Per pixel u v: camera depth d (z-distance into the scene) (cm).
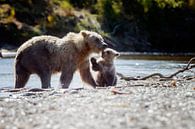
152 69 3011
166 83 1850
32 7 6284
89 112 1102
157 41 7525
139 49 7025
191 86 1717
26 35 5741
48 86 1828
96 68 1956
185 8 7850
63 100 1318
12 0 6122
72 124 973
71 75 1820
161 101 1257
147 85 1762
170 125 942
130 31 7181
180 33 7688
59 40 1848
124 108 1147
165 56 5275
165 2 7781
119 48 6706
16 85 1856
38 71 1833
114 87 1688
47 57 1834
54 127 953
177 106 1177
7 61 3509
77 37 1845
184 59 4559
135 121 983
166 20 7719
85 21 6656
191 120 998
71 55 1817
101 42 1850
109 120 999
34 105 1259
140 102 1239
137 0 7644
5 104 1283
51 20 6244
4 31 5562
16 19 5894
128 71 2811
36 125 991
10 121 1049
